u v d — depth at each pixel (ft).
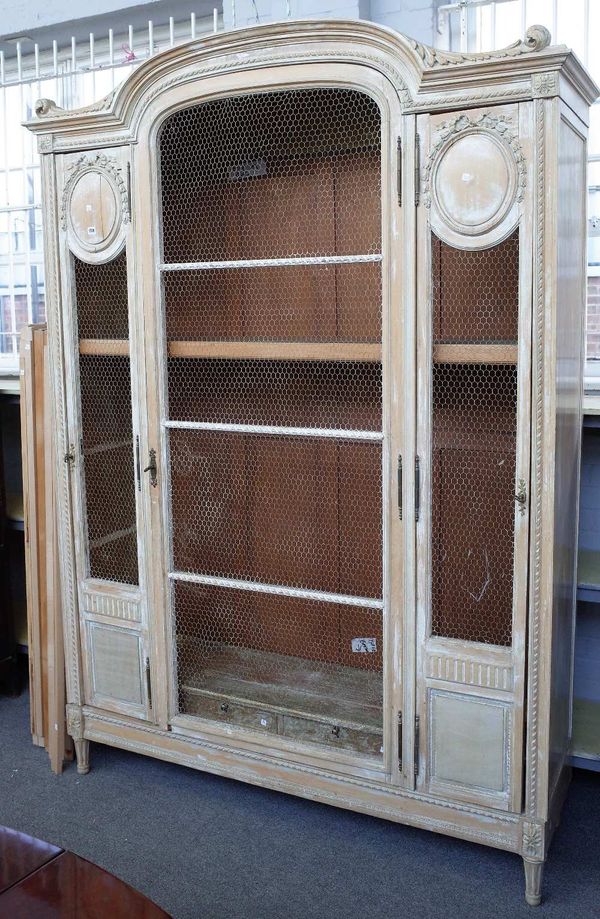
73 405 8.38
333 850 7.59
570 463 7.41
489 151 6.29
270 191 7.88
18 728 10.02
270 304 8.07
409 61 6.44
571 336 7.11
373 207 7.50
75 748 9.02
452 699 7.02
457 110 6.38
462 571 7.01
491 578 6.93
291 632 8.52
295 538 8.25
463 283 6.68
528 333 6.35
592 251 8.88
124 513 8.41
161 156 7.61
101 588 8.50
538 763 6.75
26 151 11.71
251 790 8.57
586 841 7.73
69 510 8.54
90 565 8.66
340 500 7.98
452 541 7.01
